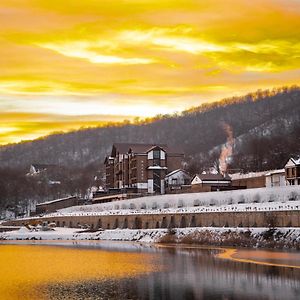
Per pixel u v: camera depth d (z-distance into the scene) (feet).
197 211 616.80
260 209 539.29
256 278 321.32
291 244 472.03
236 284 303.89
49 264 409.90
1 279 337.52
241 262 390.21
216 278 324.80
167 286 302.86
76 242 655.35
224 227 560.61
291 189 606.96
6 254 497.46
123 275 345.51
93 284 315.37
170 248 524.93
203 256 438.40
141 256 451.94
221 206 631.97
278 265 370.53
